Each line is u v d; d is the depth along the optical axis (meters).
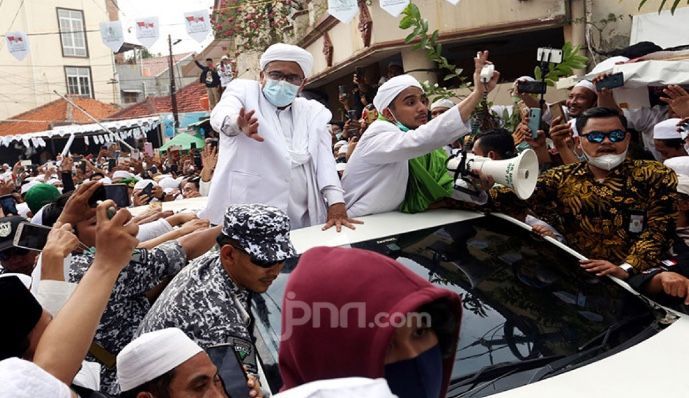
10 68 27.52
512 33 9.55
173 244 3.04
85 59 29.19
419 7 9.62
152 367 2.06
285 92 3.97
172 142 21.50
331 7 6.59
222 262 2.54
